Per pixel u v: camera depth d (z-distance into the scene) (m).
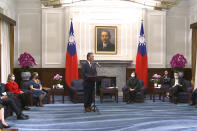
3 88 8.09
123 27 12.56
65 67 12.25
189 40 12.94
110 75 12.56
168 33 12.97
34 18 12.63
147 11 12.73
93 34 12.50
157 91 10.54
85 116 7.46
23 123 6.57
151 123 6.48
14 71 12.48
